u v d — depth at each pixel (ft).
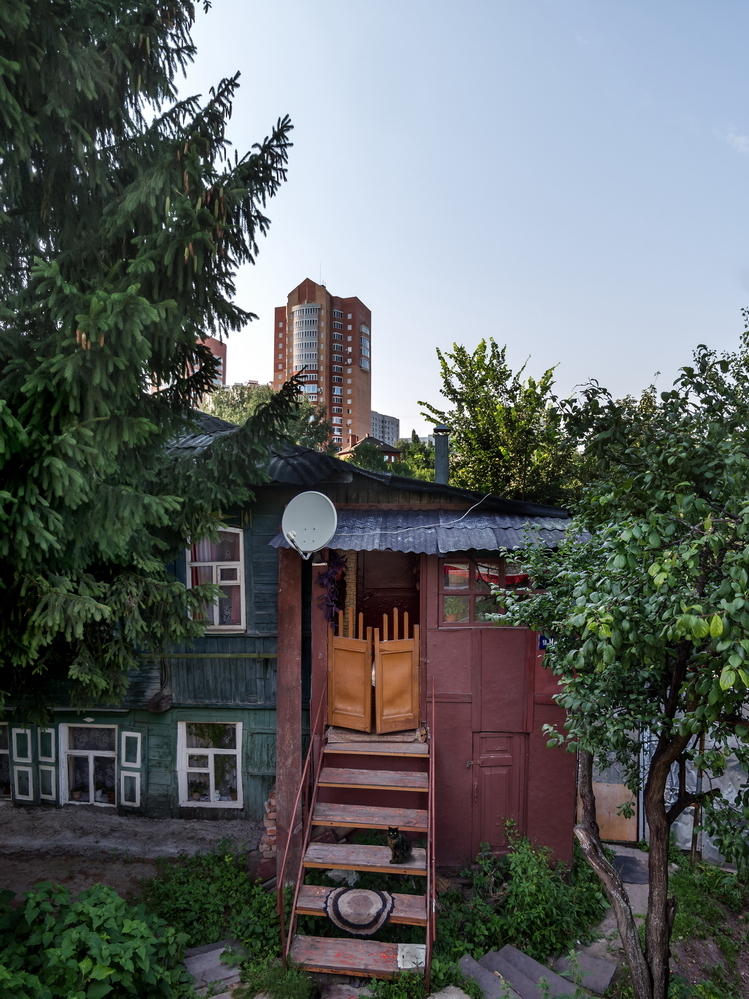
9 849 30.50
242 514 32.55
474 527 29.27
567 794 28.07
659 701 18.75
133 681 33.76
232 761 33.88
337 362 355.97
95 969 16.62
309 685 32.76
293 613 28.48
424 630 28.55
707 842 30.94
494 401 57.57
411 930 23.61
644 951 20.98
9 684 21.59
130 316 15.76
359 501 33.14
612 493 17.28
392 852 22.53
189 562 32.94
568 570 19.67
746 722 15.56
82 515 17.72
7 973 15.42
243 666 33.09
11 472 15.96
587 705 18.08
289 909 24.62
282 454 31.81
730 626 11.78
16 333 17.39
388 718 27.27
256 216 20.31
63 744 34.73
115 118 18.70
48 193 18.35
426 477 74.64
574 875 28.40
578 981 20.20
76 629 16.56
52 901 19.27
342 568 28.60
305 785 26.66
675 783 31.68
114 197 19.07
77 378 16.14
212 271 19.62
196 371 22.70
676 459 16.29
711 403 17.74
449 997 19.60
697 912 27.09
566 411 19.40
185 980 20.39
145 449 20.75
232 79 18.20
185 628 21.02
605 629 13.41
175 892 26.18
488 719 28.30
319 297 346.13
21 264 19.51
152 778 33.68
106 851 30.32
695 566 13.17
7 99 15.01
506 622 21.21
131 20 17.78
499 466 55.93
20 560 16.02
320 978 21.20
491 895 25.99
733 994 22.70
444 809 28.35
